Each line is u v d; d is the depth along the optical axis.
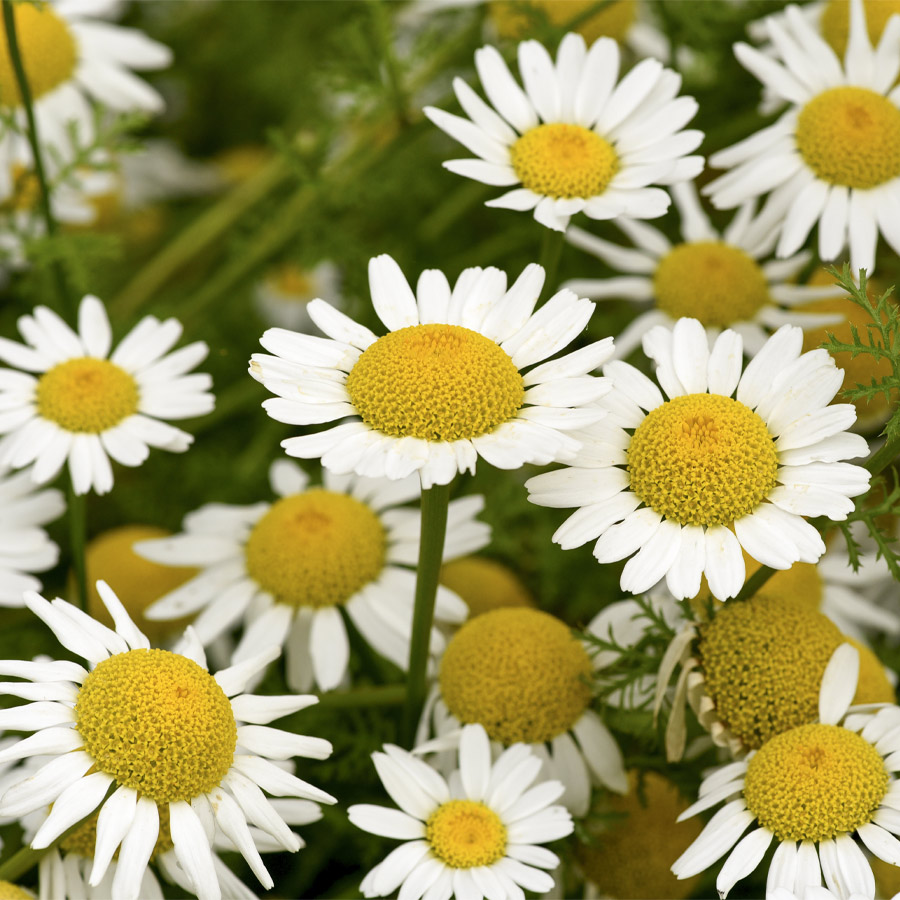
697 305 0.64
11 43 0.63
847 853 0.58
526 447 0.57
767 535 0.58
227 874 0.59
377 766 0.59
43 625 0.64
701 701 0.59
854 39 0.64
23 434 0.62
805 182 0.63
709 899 0.61
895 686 0.63
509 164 0.61
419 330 0.58
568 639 0.61
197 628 0.62
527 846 0.59
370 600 0.62
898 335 0.58
